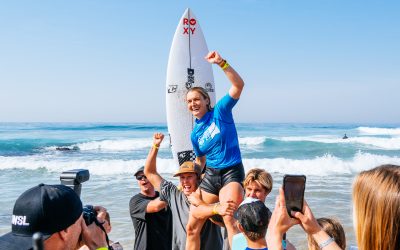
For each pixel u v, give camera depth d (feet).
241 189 12.65
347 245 22.49
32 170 55.16
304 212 6.28
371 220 5.12
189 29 21.59
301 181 6.31
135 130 172.65
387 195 5.01
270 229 6.41
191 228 11.48
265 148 90.33
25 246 5.66
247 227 8.40
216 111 13.38
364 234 5.22
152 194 14.70
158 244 13.84
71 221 6.11
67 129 180.24
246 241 9.02
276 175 51.83
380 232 5.01
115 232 25.54
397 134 163.63
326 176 50.55
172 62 21.12
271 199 34.86
